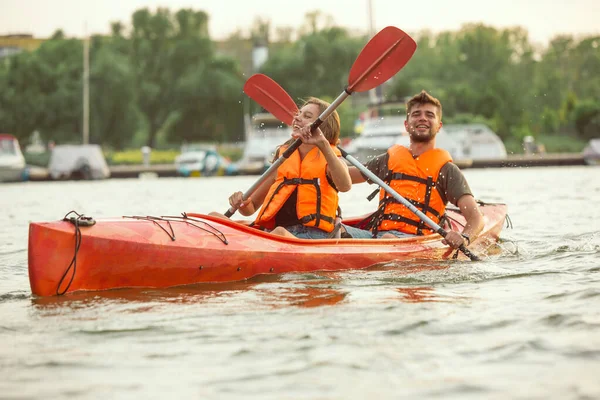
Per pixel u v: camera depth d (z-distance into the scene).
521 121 90.44
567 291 9.70
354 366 6.91
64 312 9.09
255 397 6.25
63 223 10.21
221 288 10.51
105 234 10.30
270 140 58.50
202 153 61.50
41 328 8.35
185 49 123.06
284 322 8.42
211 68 117.44
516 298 9.41
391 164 13.42
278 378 6.65
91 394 6.35
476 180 40.41
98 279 10.31
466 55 134.75
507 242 14.61
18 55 107.19
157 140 127.19
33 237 9.96
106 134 108.06
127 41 125.56
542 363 6.89
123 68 108.19
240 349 7.46
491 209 16.09
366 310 8.88
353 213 22.84
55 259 9.99
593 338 7.55
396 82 100.44
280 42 150.12
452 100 93.25
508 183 36.75
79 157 60.06
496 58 133.62
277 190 12.26
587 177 41.59
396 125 48.72
